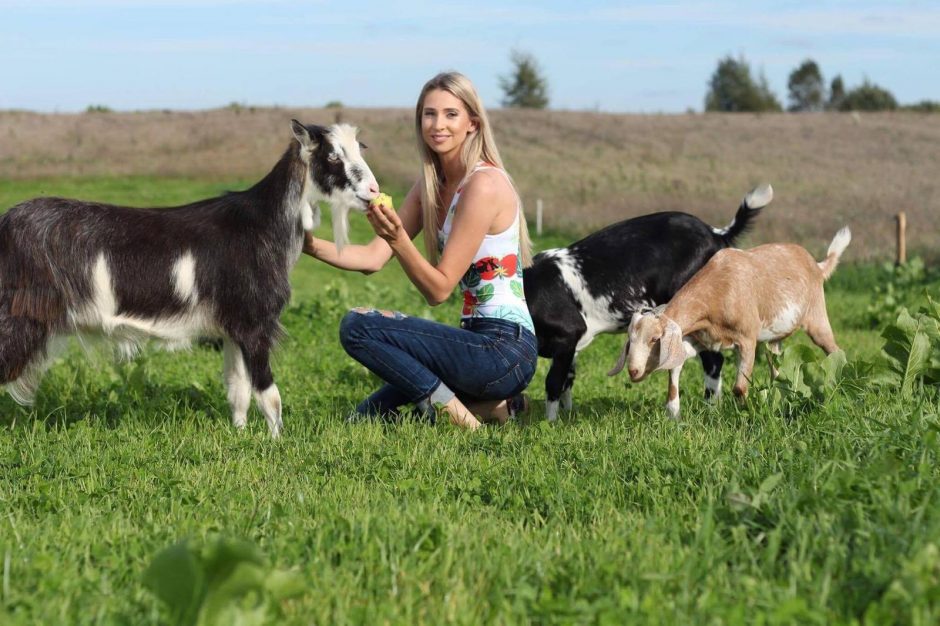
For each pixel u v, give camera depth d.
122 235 5.95
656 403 7.21
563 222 30.95
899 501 3.43
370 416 6.36
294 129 6.32
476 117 6.01
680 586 3.08
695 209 33.66
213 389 7.49
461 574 3.20
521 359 6.11
